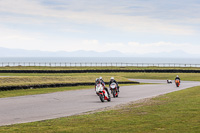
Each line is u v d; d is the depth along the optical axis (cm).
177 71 8644
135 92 3122
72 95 2736
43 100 2284
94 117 1378
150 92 3102
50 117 1437
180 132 985
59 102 2148
